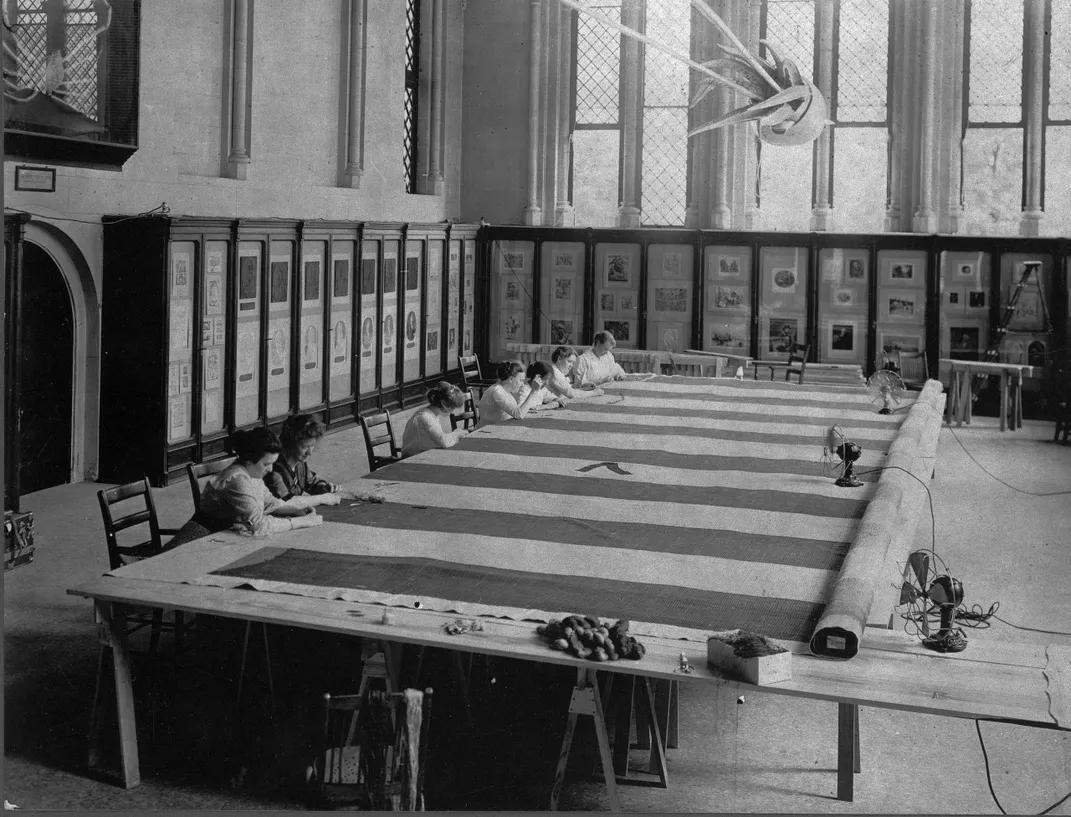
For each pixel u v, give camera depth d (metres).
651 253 19.77
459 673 6.28
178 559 5.79
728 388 13.35
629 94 20.20
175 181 12.67
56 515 10.48
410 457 8.85
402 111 18.25
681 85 20.09
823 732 6.30
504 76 20.47
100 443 11.84
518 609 5.18
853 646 4.69
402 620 4.98
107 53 11.20
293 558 5.86
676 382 13.96
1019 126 18.81
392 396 17.36
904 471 8.22
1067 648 4.89
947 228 19.14
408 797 4.58
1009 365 17.11
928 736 6.29
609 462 8.72
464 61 20.56
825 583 5.69
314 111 15.77
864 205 19.47
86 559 9.13
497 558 6.00
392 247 17.05
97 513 10.59
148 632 7.45
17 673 6.71
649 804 5.33
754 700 6.75
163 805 5.15
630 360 17.67
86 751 5.73
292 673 6.68
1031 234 18.88
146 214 11.54
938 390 13.11
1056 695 4.34
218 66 13.57
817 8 19.23
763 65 11.04
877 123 19.25
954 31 18.78
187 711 6.23
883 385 11.64
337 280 15.38
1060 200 18.84
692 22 19.84
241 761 5.64
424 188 19.83
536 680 6.78
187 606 5.08
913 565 6.70
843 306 19.05
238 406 13.14
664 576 5.77
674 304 19.77
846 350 19.09
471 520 6.83
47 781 5.38
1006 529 10.71
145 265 11.57
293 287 14.20
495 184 20.72
